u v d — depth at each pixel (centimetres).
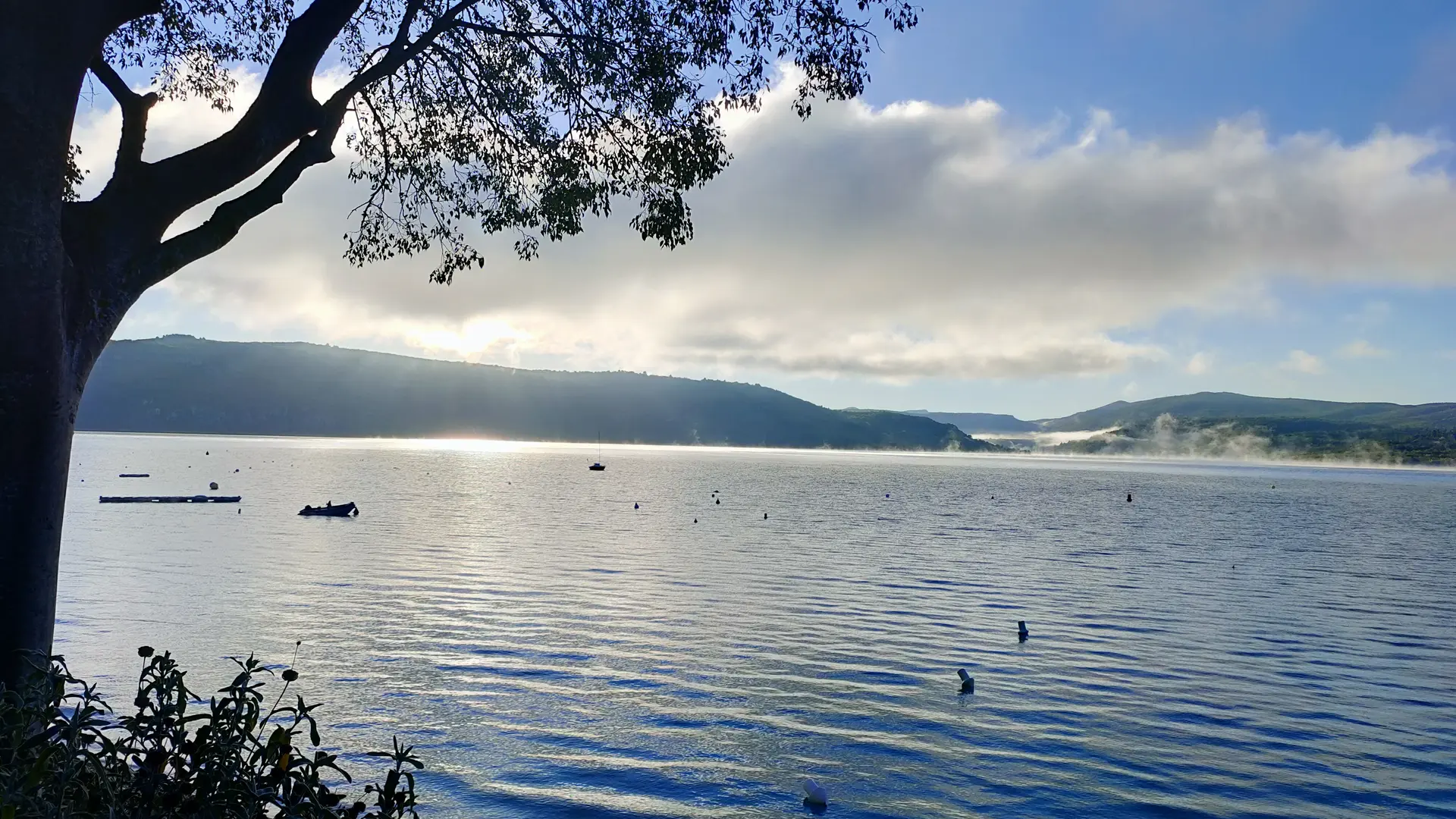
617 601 3456
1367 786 1622
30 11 699
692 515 8531
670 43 1286
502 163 1370
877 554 5416
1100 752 1780
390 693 2089
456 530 6438
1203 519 9706
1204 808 1516
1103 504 12106
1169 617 3338
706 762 1691
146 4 777
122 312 810
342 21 895
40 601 723
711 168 1337
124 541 5150
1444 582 4619
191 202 845
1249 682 2345
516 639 2706
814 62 1275
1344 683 2361
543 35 1265
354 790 1478
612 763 1675
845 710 2031
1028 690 2227
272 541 5347
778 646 2673
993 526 7900
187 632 2675
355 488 11906
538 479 15875
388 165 1336
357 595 3453
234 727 459
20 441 712
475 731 1836
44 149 714
